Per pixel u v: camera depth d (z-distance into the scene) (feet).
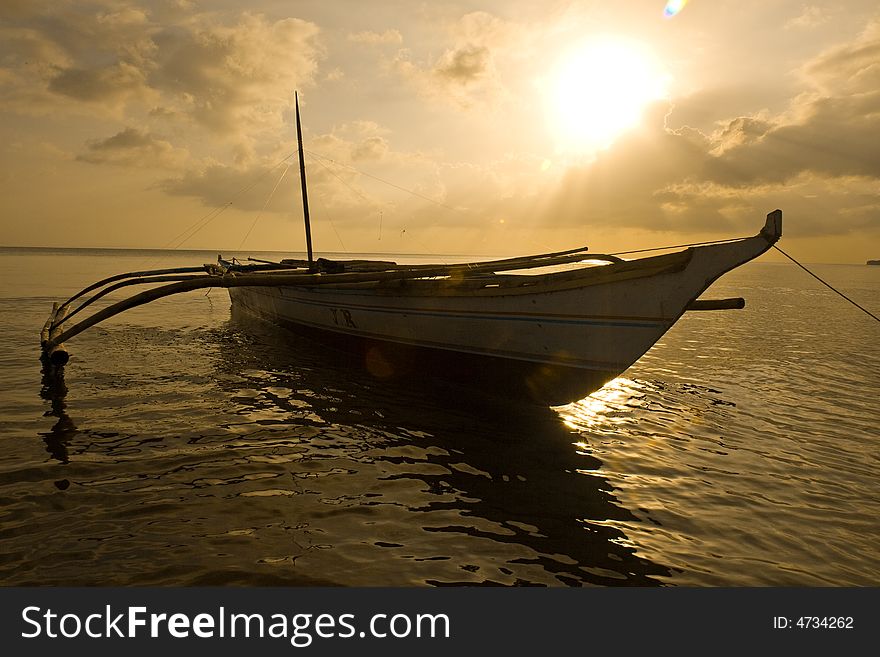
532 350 30.27
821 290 191.62
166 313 74.28
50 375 34.32
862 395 37.14
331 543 16.05
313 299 46.21
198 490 19.12
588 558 16.02
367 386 35.27
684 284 24.71
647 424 29.50
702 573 15.58
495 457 23.71
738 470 23.40
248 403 30.14
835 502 20.59
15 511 16.98
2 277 140.67
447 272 37.52
